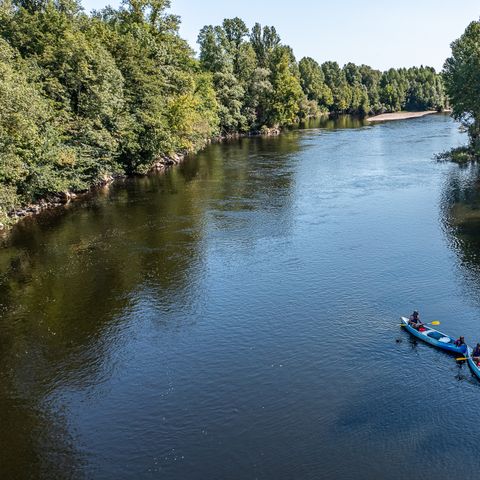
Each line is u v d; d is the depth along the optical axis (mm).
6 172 45500
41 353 27297
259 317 30000
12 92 43031
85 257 40406
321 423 21266
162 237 44562
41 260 40125
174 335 28438
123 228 47625
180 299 32594
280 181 66625
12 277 37094
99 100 59500
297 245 41312
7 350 27719
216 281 34969
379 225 45750
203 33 123000
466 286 32938
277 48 137250
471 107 74188
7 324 30422
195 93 102312
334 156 86000
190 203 56188
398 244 40656
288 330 28547
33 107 45844
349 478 18484
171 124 81062
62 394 23844
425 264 36500
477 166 70188
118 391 23844
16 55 55500
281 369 25047
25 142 48344
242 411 22109
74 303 32688
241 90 126750
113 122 63812
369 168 73375
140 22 84688
